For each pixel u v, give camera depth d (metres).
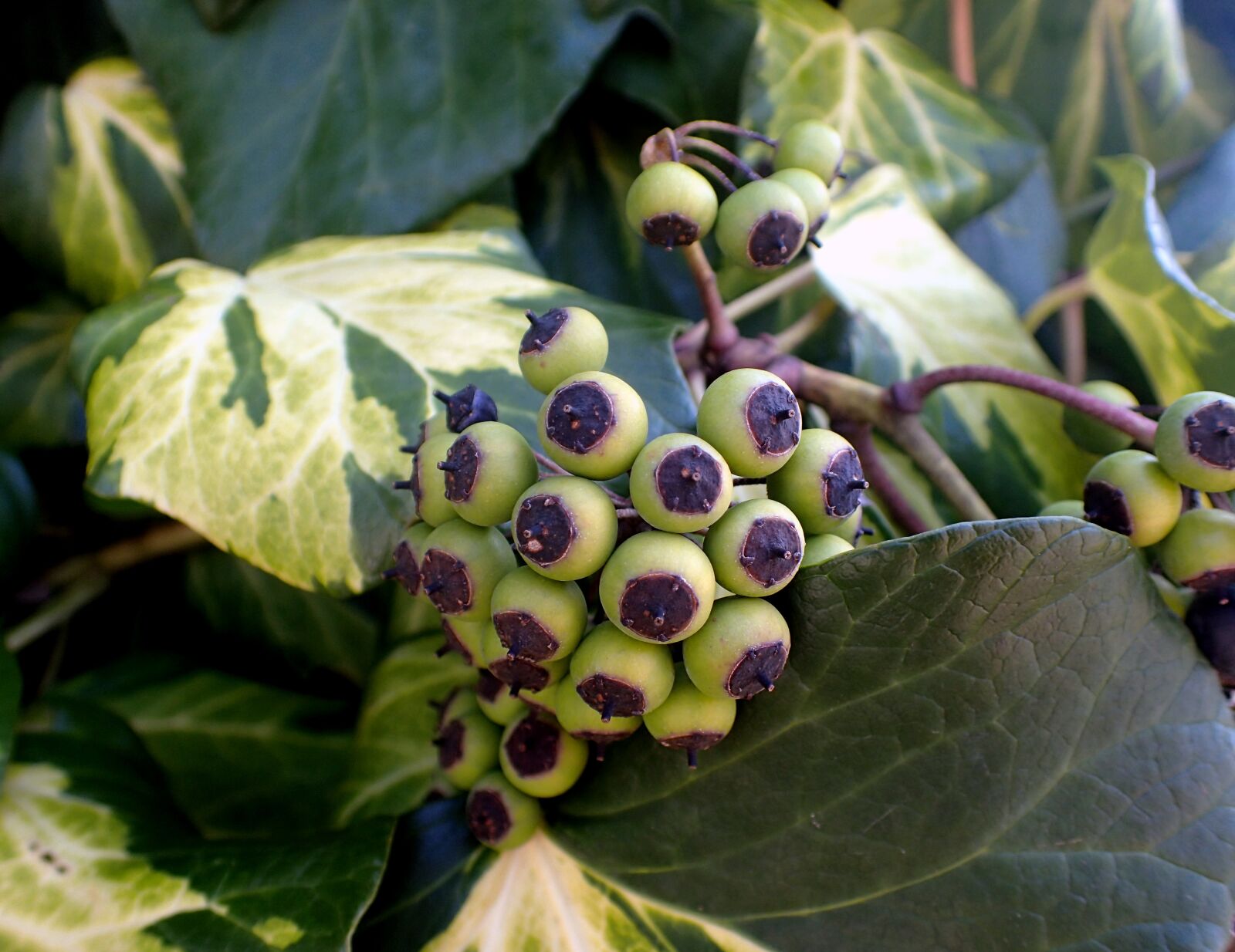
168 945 0.13
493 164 0.18
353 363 0.15
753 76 0.19
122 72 0.20
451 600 0.12
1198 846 0.12
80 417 0.19
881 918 0.13
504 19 0.18
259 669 0.20
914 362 0.18
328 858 0.14
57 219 0.20
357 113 0.19
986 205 0.20
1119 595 0.12
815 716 0.13
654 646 0.12
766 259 0.14
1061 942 0.12
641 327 0.15
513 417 0.15
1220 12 0.23
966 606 0.12
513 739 0.14
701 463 0.11
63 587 0.19
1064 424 0.16
